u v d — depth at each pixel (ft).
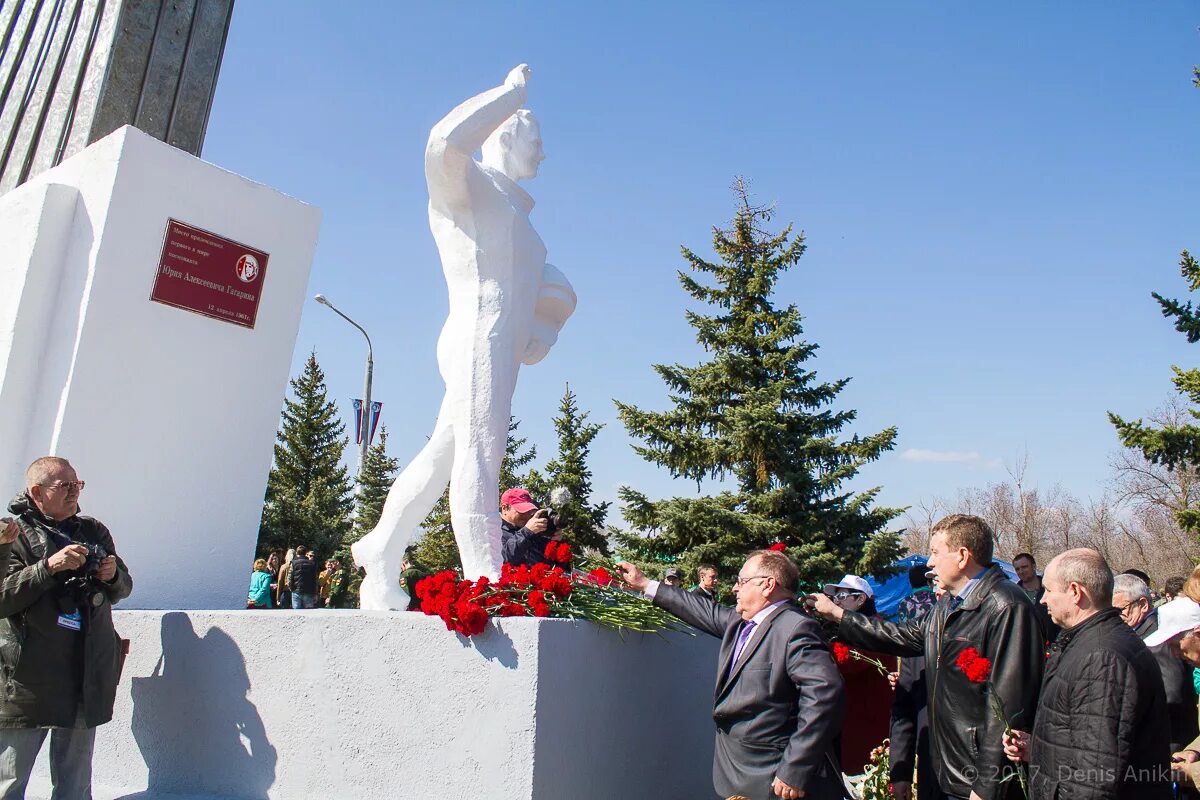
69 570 12.75
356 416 78.38
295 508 100.83
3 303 18.43
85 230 18.48
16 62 24.91
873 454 58.23
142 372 18.54
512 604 12.30
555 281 16.25
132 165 18.61
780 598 12.44
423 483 14.99
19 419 17.90
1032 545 138.31
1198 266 43.91
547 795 11.24
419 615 12.39
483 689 11.58
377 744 12.17
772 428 57.31
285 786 12.77
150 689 14.57
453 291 15.34
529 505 17.31
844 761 17.93
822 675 11.23
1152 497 119.44
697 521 57.41
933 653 12.39
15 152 23.56
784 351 62.49
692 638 15.96
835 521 56.75
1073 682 10.11
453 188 14.78
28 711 12.36
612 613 13.17
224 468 19.71
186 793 13.61
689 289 64.90
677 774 14.94
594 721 12.55
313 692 12.88
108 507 17.80
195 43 23.49
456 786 11.48
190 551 19.01
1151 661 10.16
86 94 22.04
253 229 20.66
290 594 49.14
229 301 20.06
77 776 13.04
